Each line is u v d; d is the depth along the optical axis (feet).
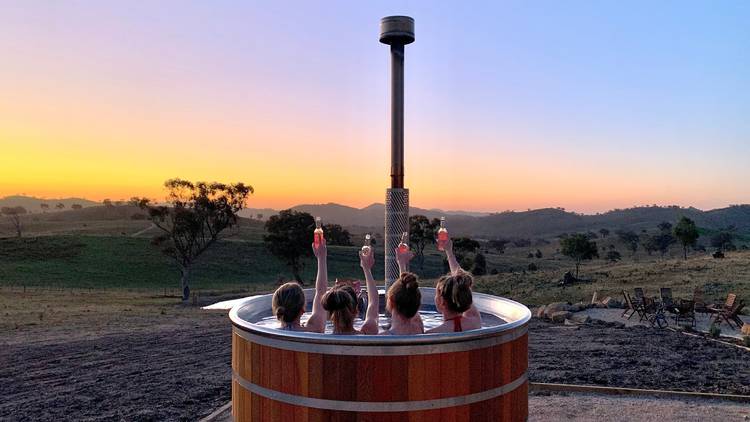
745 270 122.52
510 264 321.52
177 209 186.50
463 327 15.23
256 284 218.18
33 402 31.09
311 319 16.17
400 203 22.31
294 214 209.77
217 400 30.55
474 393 13.99
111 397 31.60
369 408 13.38
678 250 420.36
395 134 22.34
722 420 24.84
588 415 25.57
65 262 232.12
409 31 21.97
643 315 60.64
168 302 143.64
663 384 31.86
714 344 45.01
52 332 64.03
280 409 14.23
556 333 51.80
